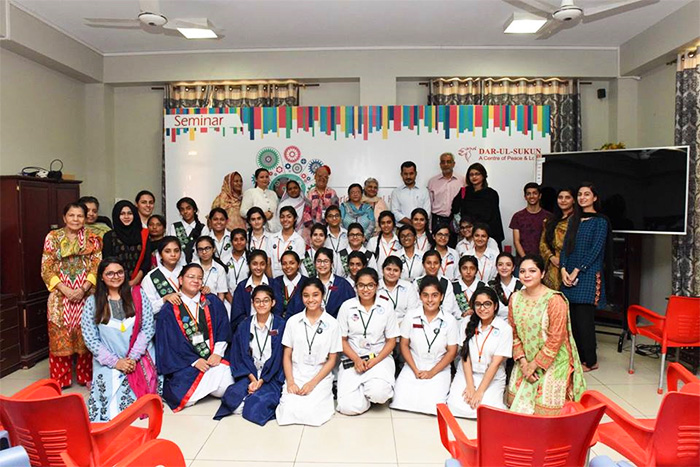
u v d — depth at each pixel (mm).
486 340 3023
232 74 5668
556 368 2852
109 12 4508
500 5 4375
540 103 5695
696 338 3395
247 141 5281
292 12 4523
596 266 3830
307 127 5281
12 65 4582
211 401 3338
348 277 4082
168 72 5703
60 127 5312
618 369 3965
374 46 5566
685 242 4527
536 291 2910
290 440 2752
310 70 5629
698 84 4426
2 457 1505
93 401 3049
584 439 1567
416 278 3959
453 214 4887
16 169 4637
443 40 5383
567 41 5434
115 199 6102
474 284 3666
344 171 5285
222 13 4531
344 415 3113
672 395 1605
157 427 2074
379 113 5273
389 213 4176
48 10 4445
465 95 5684
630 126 5688
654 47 4914
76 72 5281
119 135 6082
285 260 3605
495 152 5262
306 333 3143
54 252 3541
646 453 1715
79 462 1769
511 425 1509
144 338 3195
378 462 2496
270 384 3188
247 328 3275
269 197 4992
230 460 2523
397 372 3576
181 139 5293
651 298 5344
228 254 4141
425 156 5277
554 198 4879
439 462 2494
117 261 3113
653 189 4297
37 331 4211
